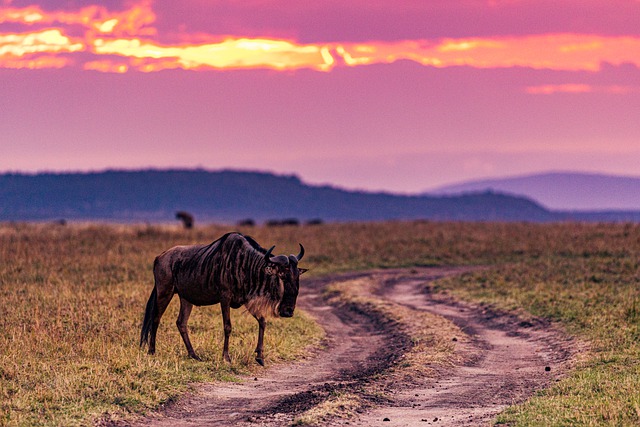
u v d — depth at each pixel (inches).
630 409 1306.6
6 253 3742.6
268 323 2450.8
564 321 2488.9
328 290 3622.0
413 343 2304.4
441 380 1760.6
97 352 1769.2
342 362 2070.6
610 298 2780.5
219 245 1825.8
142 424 1321.4
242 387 1643.7
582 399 1428.4
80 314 2249.0
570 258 4407.0
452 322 2689.5
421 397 1566.2
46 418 1288.1
